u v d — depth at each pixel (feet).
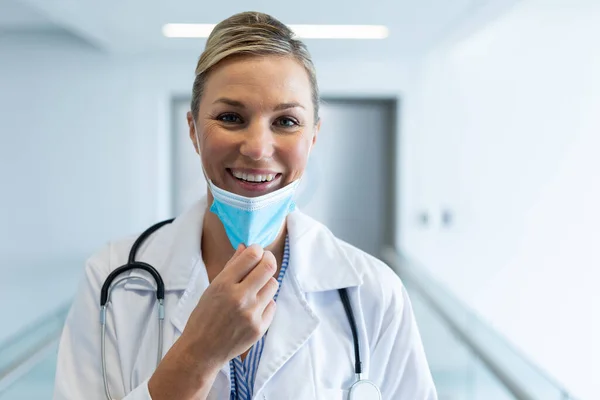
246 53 2.64
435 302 8.91
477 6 8.59
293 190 2.85
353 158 13.07
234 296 2.43
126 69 12.07
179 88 12.17
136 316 3.12
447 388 8.11
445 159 12.45
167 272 3.24
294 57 2.72
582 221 12.42
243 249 2.61
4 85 11.96
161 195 12.28
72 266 12.19
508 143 12.39
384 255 13.00
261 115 2.65
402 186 12.48
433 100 12.37
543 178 12.39
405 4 8.52
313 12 9.05
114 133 12.12
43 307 12.21
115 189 12.17
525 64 12.21
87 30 10.00
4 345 7.31
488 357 6.42
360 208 13.14
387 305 3.26
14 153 12.07
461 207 12.51
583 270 12.47
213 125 2.70
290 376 2.97
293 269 3.23
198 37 10.53
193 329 2.51
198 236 3.30
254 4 8.55
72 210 12.16
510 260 12.55
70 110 12.06
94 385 3.03
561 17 12.00
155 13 9.00
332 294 3.27
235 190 2.77
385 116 13.05
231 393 2.95
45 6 8.54
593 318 12.52
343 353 3.12
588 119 12.21
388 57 12.23
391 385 3.23
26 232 12.16
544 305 12.60
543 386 5.61
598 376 12.53
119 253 3.40
